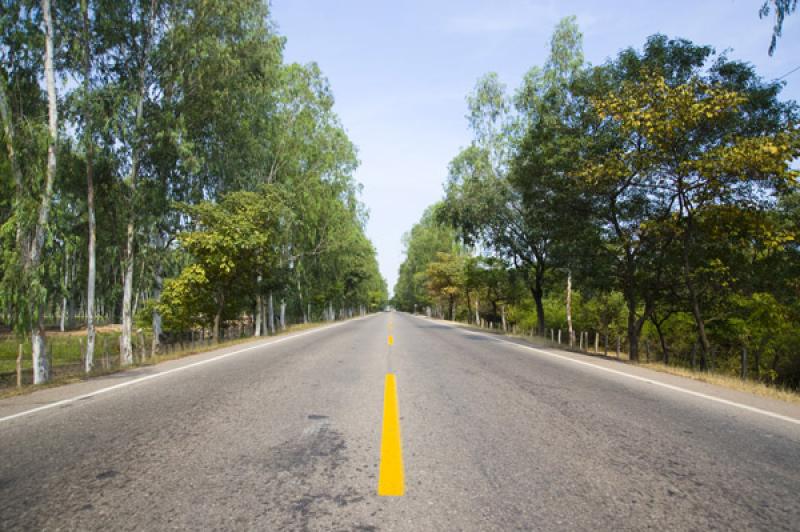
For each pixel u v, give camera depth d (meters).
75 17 13.93
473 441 4.17
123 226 16.73
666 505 2.88
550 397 6.26
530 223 20.05
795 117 12.56
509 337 20.77
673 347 24.77
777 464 3.67
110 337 27.44
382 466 3.51
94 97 13.89
